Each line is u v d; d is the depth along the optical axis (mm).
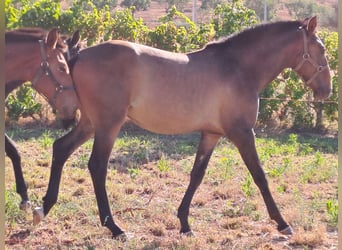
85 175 7805
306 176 8008
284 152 9570
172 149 9531
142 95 5496
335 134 11320
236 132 5703
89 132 5840
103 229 5801
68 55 5828
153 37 11539
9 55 5625
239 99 5707
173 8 12336
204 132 5883
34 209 5828
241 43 5902
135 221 6133
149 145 9680
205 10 33750
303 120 11312
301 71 6152
